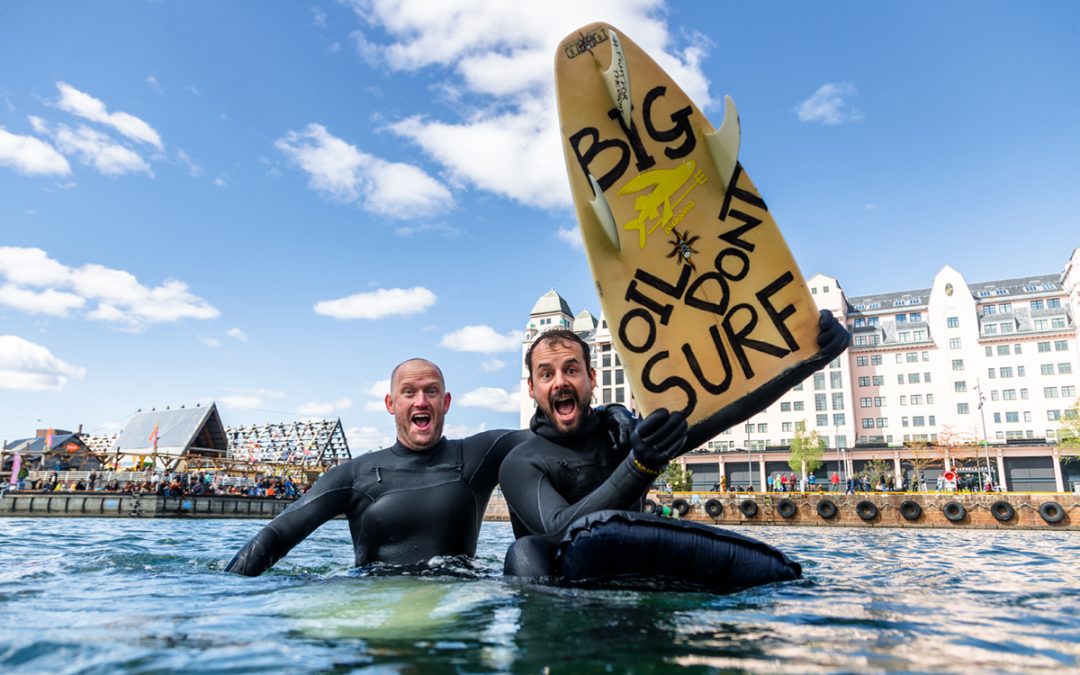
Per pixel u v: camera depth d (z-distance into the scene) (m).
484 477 4.46
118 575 3.80
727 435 62.44
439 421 4.43
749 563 3.27
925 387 60.03
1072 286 56.97
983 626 2.28
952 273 61.44
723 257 3.88
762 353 3.75
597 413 4.01
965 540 14.18
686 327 3.77
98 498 23.94
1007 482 51.16
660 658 1.77
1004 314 59.97
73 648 1.87
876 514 27.19
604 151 3.95
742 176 3.97
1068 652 1.87
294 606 2.57
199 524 17.88
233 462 36.56
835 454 57.06
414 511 4.17
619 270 3.80
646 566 3.07
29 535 9.18
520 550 3.25
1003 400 57.53
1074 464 50.03
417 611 2.44
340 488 4.29
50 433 39.81
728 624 2.23
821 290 64.38
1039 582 3.94
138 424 45.19
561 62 4.07
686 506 29.41
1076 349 55.75
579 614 2.38
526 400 71.12
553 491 3.63
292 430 49.62
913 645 1.95
